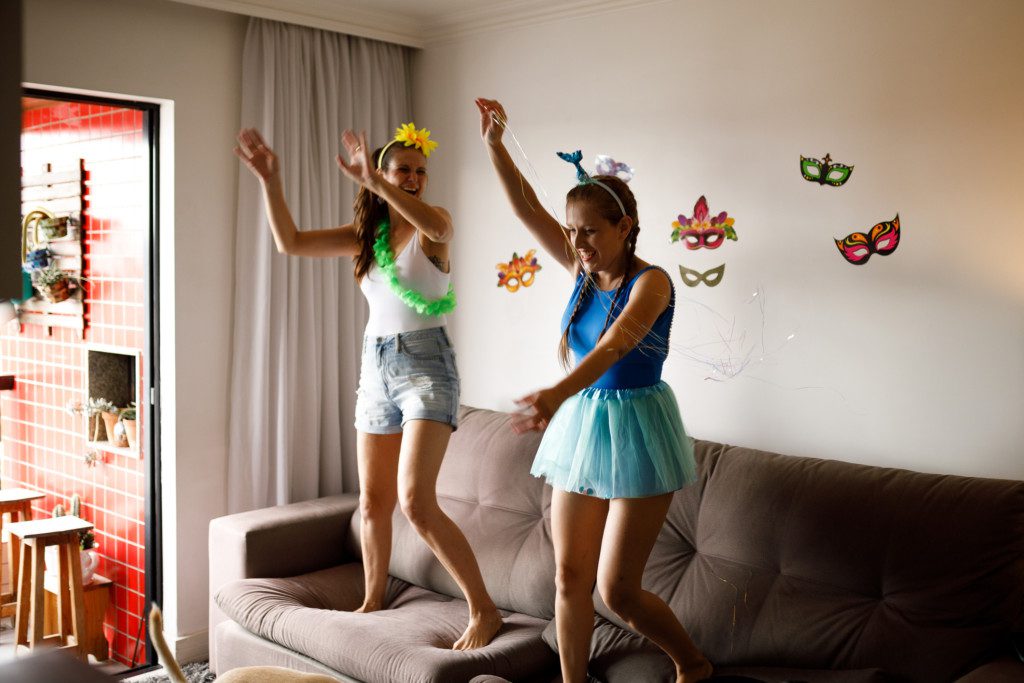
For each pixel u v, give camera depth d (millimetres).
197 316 3611
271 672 2002
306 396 3836
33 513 4914
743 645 2512
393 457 3080
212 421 3678
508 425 3357
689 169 3250
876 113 2803
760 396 3100
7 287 803
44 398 4762
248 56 3625
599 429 2367
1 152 792
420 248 2885
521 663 2641
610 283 2416
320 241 2924
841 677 2250
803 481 2602
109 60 3322
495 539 3111
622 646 2574
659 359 2420
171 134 3514
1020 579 2238
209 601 3566
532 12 3662
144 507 3992
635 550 2330
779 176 3025
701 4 3186
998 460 2615
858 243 2854
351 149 2623
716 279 3195
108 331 4254
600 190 2320
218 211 3646
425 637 2754
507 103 3812
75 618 3951
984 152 2600
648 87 3350
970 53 2611
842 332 2904
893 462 2816
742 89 3100
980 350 2635
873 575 2389
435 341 2941
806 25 2936
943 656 2227
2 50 789
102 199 4227
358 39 3953
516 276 3805
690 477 2395
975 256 2631
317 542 3455
